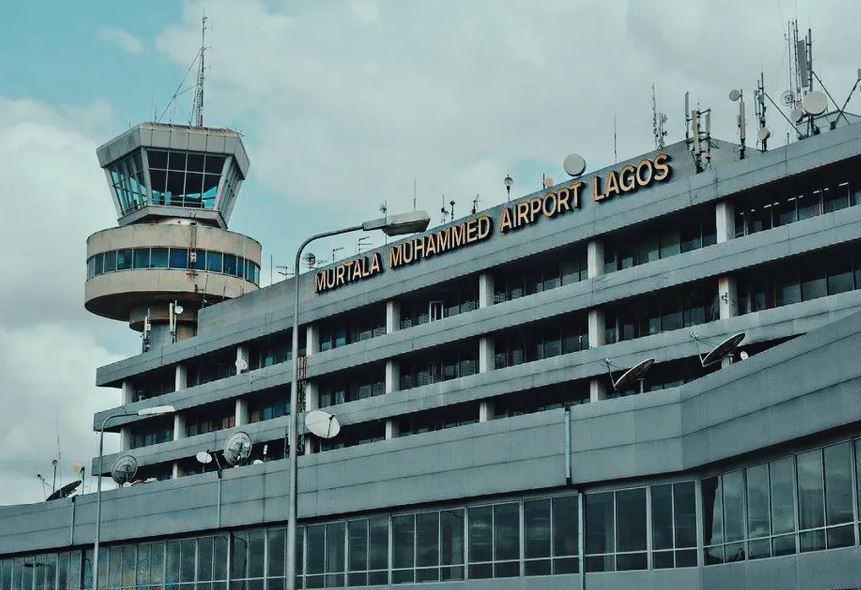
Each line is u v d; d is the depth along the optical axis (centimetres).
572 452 5950
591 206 7694
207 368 10931
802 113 7519
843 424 4334
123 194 12312
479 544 6456
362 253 9256
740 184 6856
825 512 4534
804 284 6756
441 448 6694
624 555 5709
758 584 4906
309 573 7481
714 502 5306
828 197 6706
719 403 5166
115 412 11394
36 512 9856
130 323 12281
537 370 7825
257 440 9806
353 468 7231
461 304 8750
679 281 7081
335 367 9312
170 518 8519
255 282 12444
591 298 7556
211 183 12181
